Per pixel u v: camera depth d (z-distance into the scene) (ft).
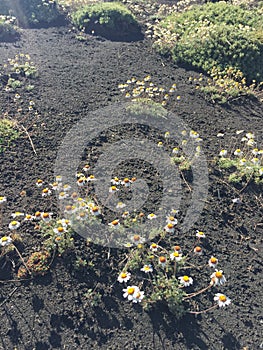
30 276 2.47
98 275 2.47
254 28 5.60
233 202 3.06
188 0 6.88
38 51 5.51
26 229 2.77
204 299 2.36
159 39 5.68
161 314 2.26
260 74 4.93
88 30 6.28
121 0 7.44
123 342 2.13
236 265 2.58
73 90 4.53
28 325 2.21
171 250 2.62
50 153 3.54
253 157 3.54
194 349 2.10
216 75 4.74
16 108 4.16
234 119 4.14
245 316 2.28
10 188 3.15
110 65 5.14
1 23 5.98
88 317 2.25
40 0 6.81
